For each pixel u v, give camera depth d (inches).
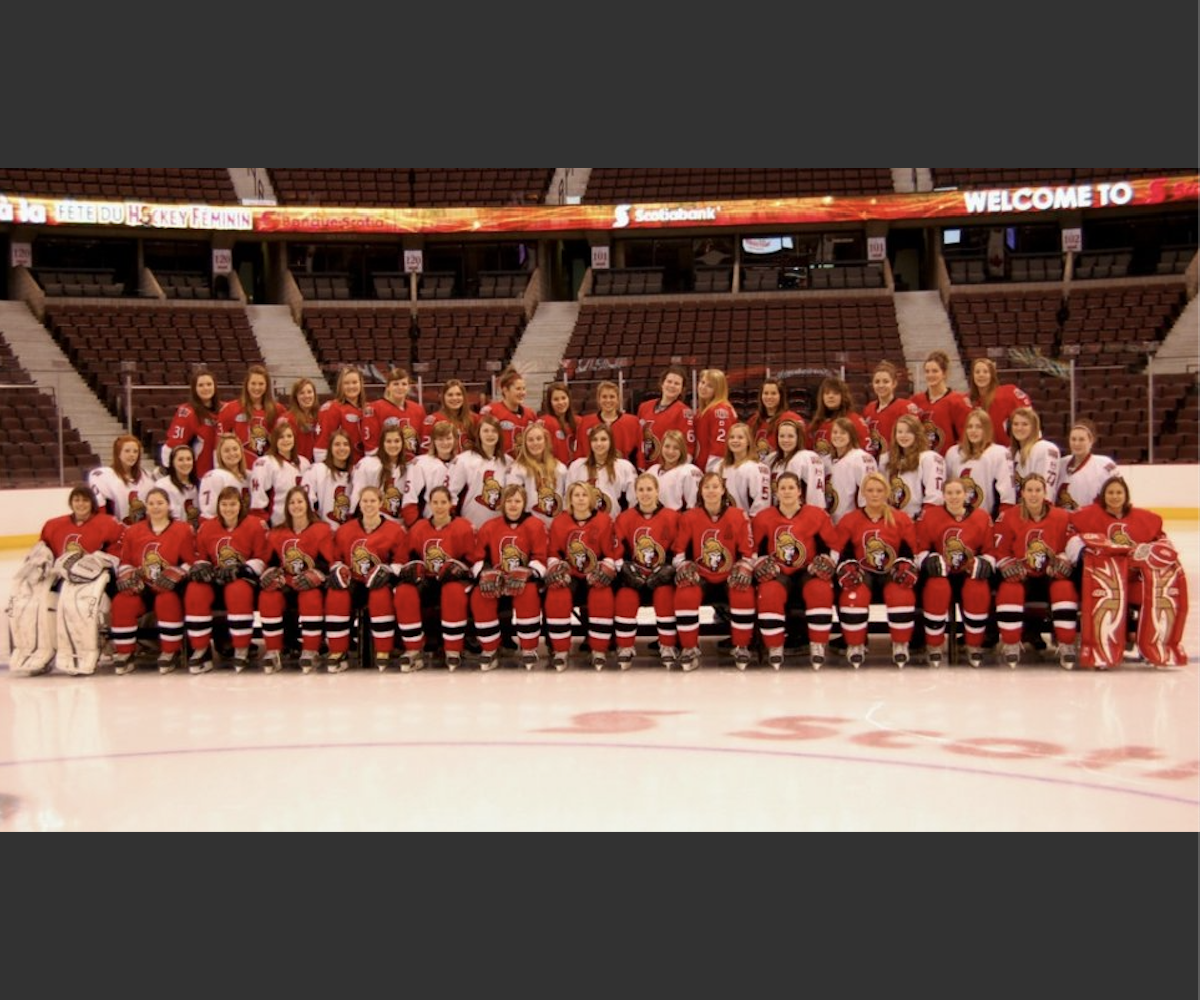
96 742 258.1
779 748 245.3
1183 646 360.5
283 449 352.2
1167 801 207.5
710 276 1096.8
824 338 971.3
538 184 1179.9
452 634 333.7
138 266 1056.2
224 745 254.2
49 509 697.6
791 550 329.4
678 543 333.4
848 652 330.0
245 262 1111.6
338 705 292.4
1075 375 799.1
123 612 337.4
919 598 336.8
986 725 262.1
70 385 848.3
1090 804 206.2
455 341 1005.8
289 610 348.5
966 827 194.7
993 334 961.5
